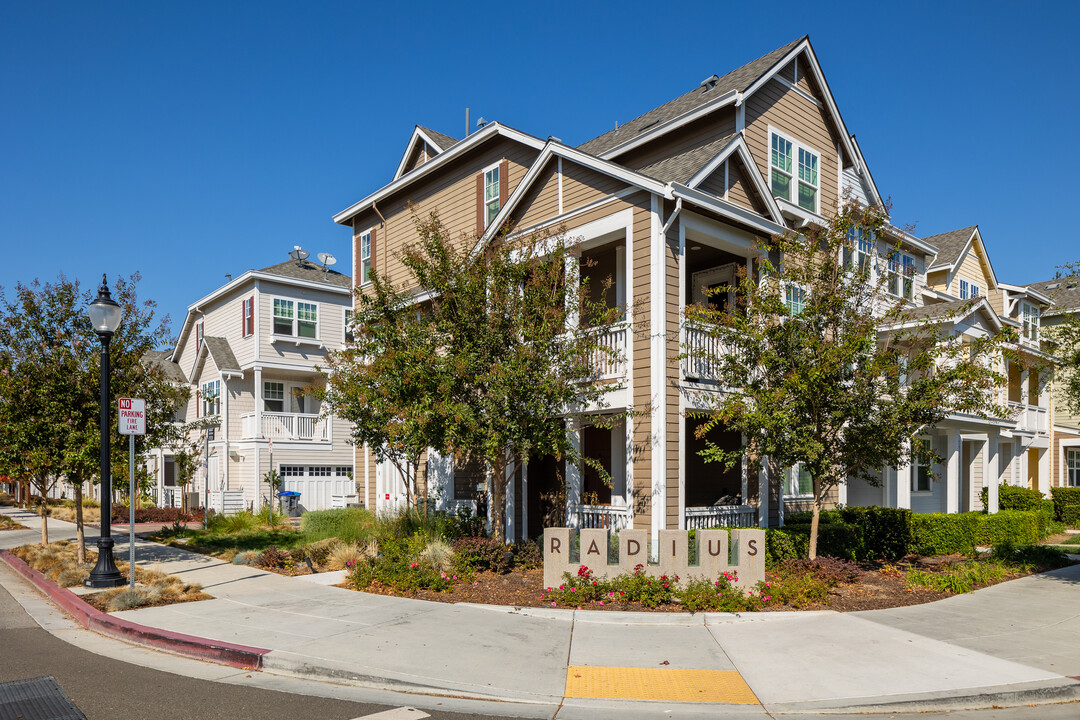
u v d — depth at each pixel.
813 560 10.88
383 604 9.65
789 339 10.91
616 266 16.06
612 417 12.82
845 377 10.87
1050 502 24.23
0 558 15.62
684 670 6.93
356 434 13.52
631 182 12.73
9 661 7.45
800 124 17.27
